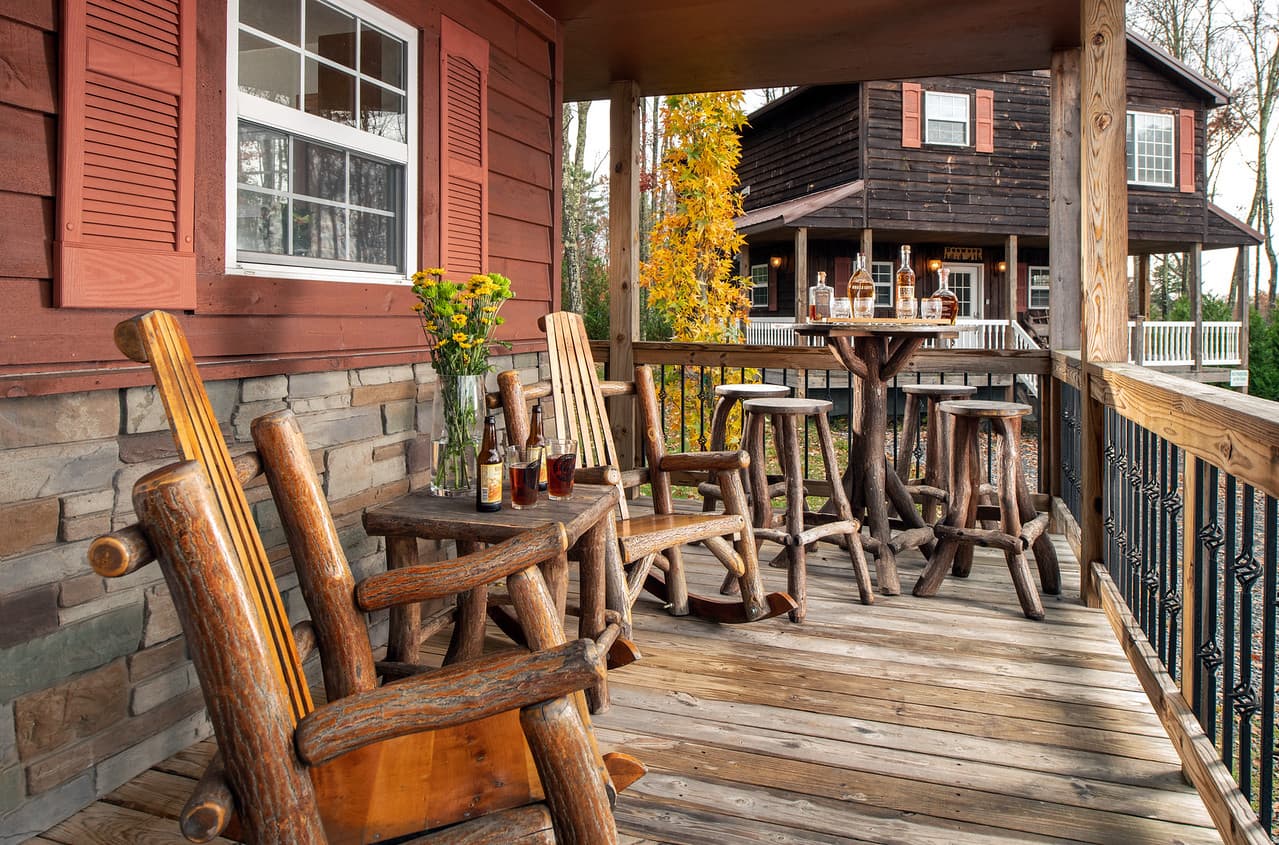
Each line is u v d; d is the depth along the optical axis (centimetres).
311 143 278
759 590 312
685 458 315
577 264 1373
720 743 229
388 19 305
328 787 131
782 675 275
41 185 187
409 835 117
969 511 367
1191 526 206
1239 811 162
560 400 313
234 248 240
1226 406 167
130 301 205
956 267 1487
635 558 267
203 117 226
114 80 201
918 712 248
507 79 389
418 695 110
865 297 385
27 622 184
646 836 187
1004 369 468
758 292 1568
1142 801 201
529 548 157
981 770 215
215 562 101
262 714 104
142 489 99
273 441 159
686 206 897
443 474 245
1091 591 344
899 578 389
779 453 388
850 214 1241
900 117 1260
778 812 196
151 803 201
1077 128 457
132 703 211
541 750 114
